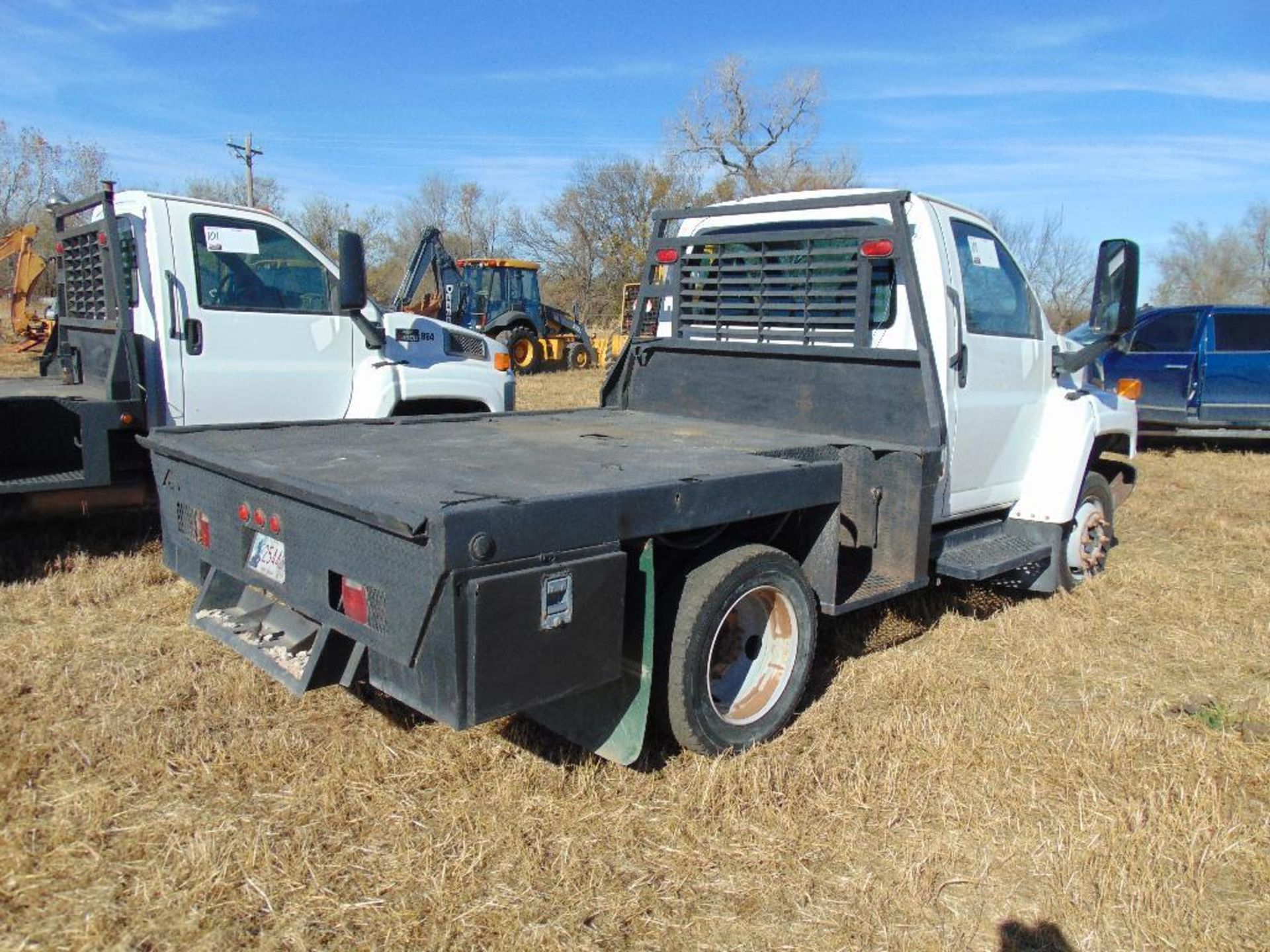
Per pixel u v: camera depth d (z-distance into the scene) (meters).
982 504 5.07
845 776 3.42
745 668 3.73
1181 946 2.61
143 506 5.77
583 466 3.46
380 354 6.74
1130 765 3.59
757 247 4.95
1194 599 5.80
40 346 13.67
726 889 2.79
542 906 2.66
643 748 3.51
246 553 3.37
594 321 46.78
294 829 2.97
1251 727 3.99
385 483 3.00
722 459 3.68
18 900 2.59
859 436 4.53
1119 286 5.12
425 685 2.62
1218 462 11.51
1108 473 6.47
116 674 4.11
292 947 2.46
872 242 4.40
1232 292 44.28
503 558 2.60
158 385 5.77
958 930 2.66
